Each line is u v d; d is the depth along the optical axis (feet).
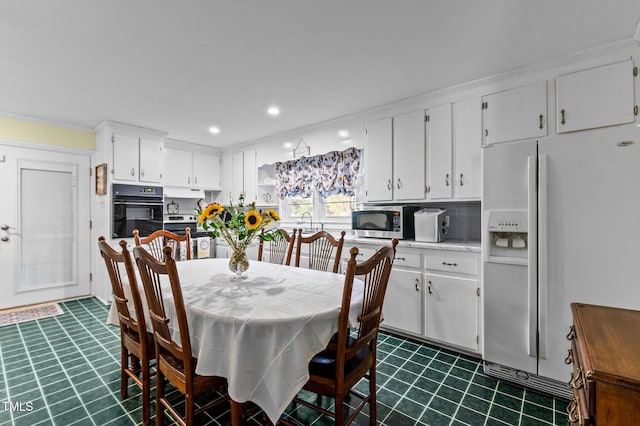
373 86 8.59
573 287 5.82
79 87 8.57
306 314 4.22
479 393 6.39
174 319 4.86
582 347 2.88
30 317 10.61
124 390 6.12
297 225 14.24
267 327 4.01
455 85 8.50
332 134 11.67
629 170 5.39
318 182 12.64
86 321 10.27
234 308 4.50
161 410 5.05
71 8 5.21
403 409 5.88
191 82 8.27
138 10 5.29
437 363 7.67
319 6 5.24
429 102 9.16
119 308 5.93
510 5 5.20
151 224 12.96
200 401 6.09
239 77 7.98
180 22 5.66
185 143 15.05
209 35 6.10
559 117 7.02
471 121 8.38
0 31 5.86
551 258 6.00
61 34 5.99
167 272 4.08
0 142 10.98
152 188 12.96
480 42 6.37
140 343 5.39
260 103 9.86
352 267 4.07
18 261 11.57
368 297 4.69
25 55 6.80
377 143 10.32
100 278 12.59
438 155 9.00
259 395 4.00
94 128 12.73
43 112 10.73
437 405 6.00
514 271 6.50
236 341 4.00
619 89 6.35
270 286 5.78
